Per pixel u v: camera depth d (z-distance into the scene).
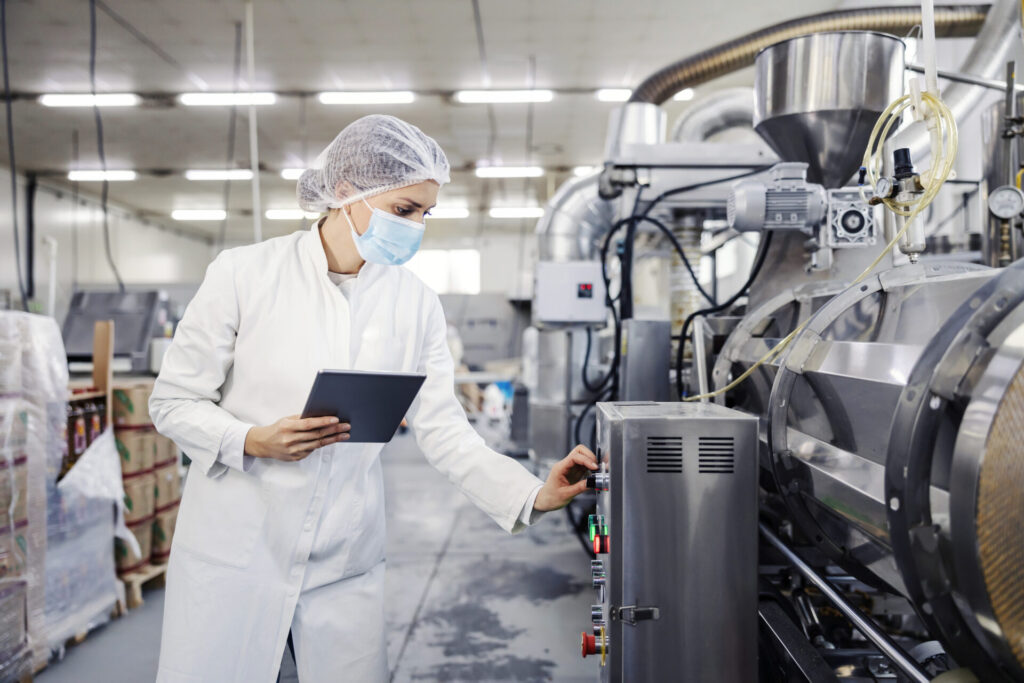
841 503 1.00
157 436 2.54
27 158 7.27
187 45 4.78
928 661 1.08
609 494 0.94
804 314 1.51
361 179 0.97
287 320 0.99
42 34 4.59
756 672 0.96
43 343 1.80
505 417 6.98
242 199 9.23
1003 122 1.63
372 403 0.89
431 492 4.15
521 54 4.96
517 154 7.50
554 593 2.48
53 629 1.89
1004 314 0.71
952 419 0.77
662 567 0.95
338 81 5.43
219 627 0.95
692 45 4.82
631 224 2.30
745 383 1.59
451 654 1.99
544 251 3.43
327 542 0.99
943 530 0.72
